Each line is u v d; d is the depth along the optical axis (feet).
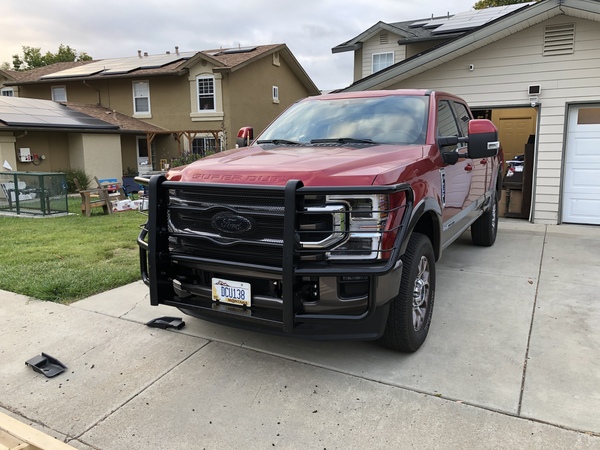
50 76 76.79
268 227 9.91
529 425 8.84
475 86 30.45
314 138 14.17
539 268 19.36
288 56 78.13
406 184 9.93
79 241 25.25
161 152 73.00
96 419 9.35
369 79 32.58
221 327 13.62
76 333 13.26
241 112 68.90
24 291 16.52
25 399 10.08
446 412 9.30
